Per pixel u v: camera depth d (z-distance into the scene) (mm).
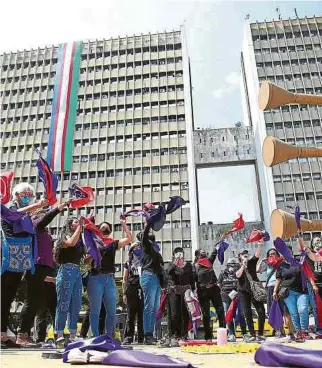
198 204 57906
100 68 66812
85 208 57219
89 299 5980
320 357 2432
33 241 5156
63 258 5527
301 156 8273
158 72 65188
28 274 5543
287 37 62688
